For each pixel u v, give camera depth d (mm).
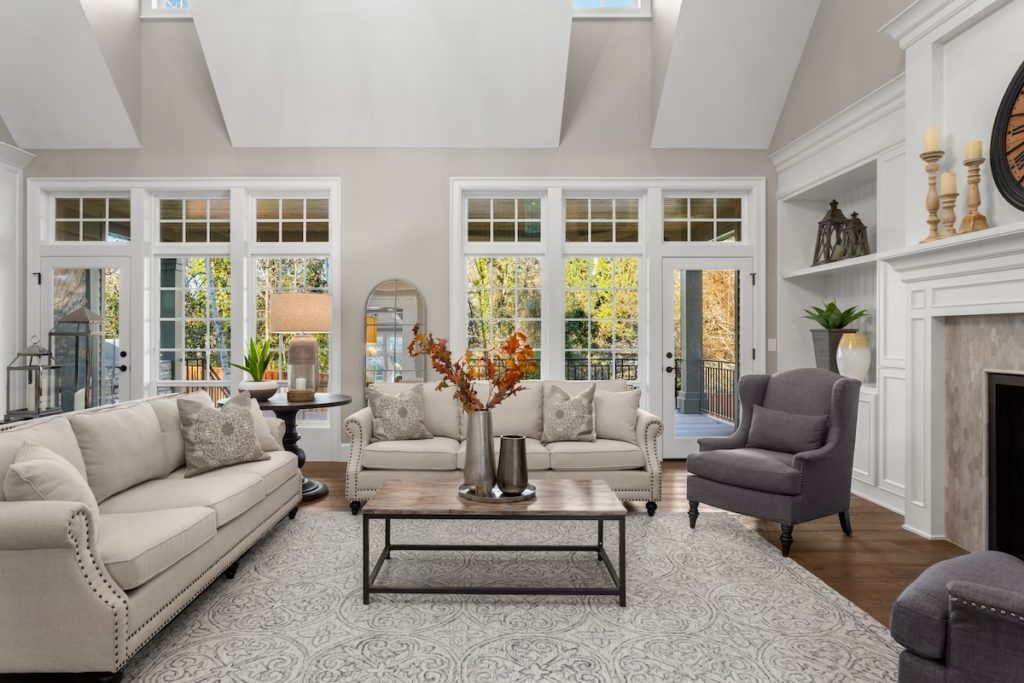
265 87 4891
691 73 4836
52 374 5180
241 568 2848
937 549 3111
